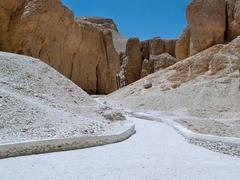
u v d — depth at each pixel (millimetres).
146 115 20719
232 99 24531
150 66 52438
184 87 28312
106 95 36156
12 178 6355
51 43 29672
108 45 41125
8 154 8234
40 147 8867
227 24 32562
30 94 14086
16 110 11055
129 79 53281
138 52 54031
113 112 15523
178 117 20312
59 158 8258
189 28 35375
